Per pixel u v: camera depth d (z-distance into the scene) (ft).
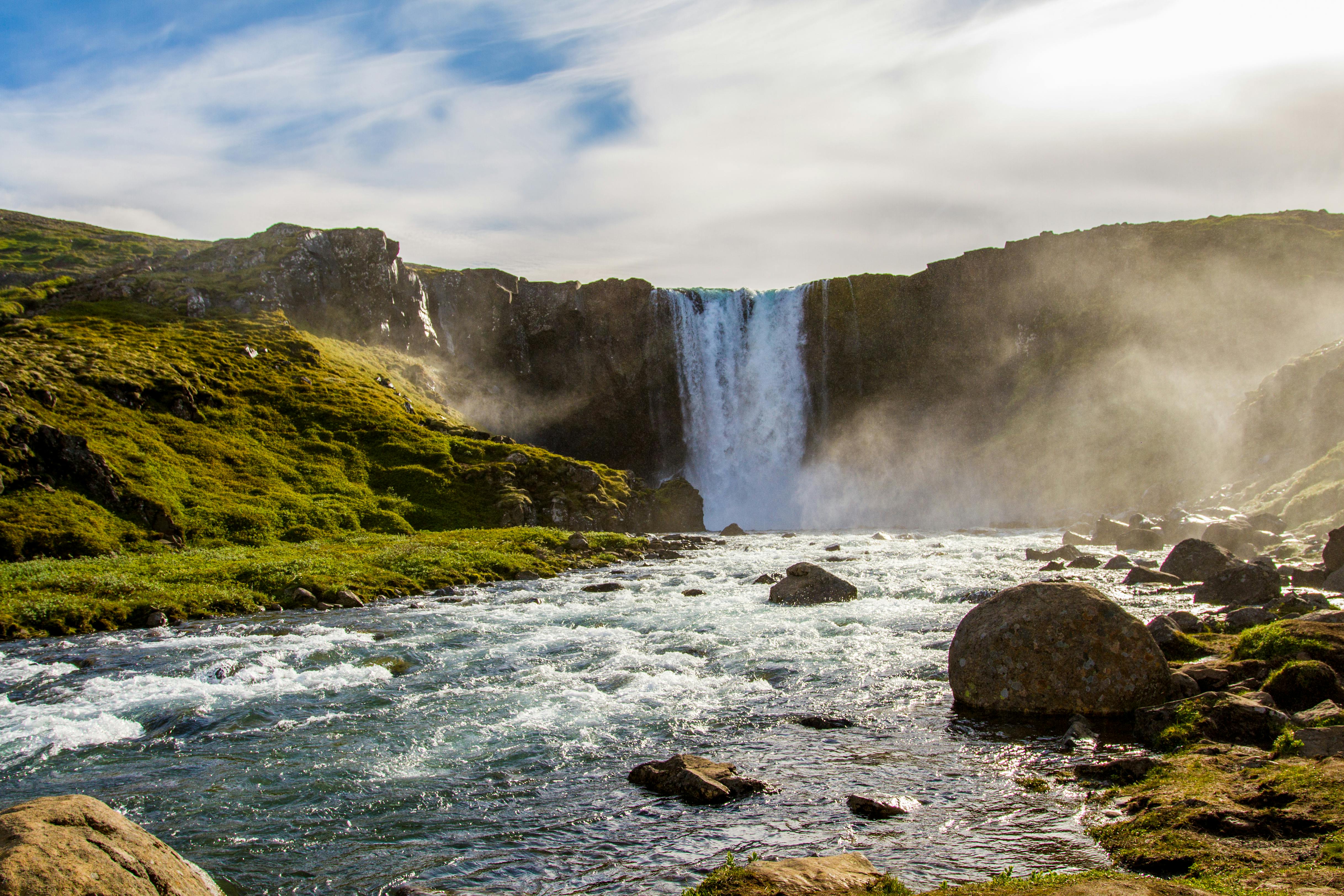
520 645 77.36
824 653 68.33
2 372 211.00
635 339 416.05
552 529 211.61
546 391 425.28
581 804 37.65
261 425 251.60
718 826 34.12
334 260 391.45
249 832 35.81
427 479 240.53
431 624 93.81
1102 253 399.65
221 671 69.15
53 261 645.92
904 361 416.67
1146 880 22.44
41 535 150.30
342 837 35.01
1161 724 41.50
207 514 183.52
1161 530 169.07
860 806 35.01
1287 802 29.63
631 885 29.04
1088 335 377.71
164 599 111.75
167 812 38.55
